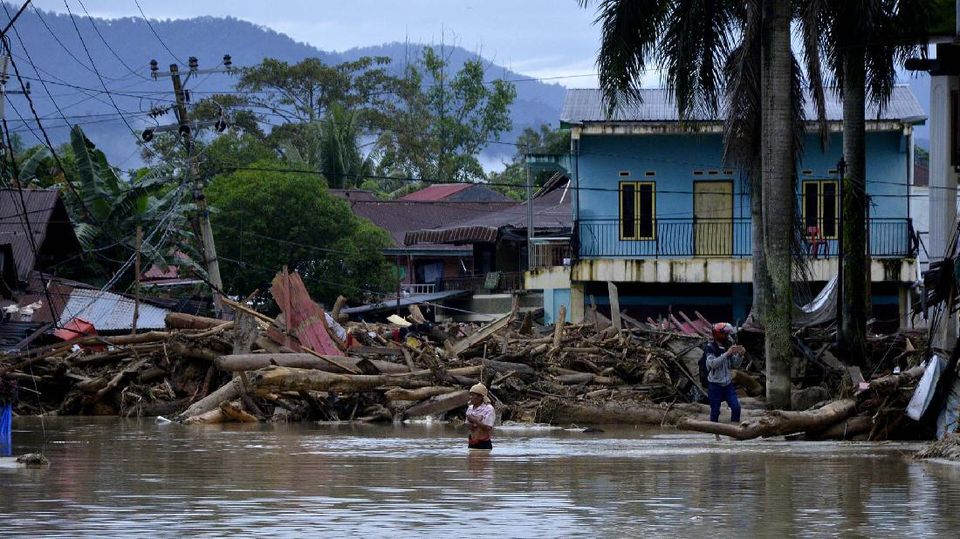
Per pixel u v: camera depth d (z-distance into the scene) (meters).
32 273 42.41
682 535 11.37
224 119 42.88
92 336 33.91
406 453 20.25
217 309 40.88
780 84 28.61
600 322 37.09
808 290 32.69
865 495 14.34
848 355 31.97
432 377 30.31
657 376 31.94
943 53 27.22
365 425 28.52
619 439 24.09
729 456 19.70
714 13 30.97
